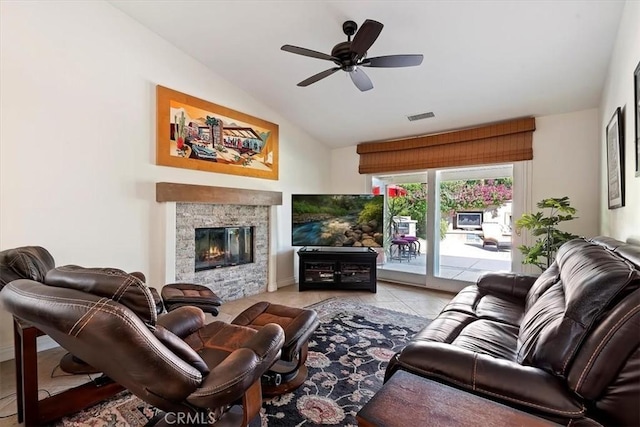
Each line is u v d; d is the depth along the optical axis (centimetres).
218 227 396
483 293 272
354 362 239
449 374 121
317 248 500
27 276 187
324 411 181
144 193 326
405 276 508
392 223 529
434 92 370
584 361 102
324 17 286
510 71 316
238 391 118
